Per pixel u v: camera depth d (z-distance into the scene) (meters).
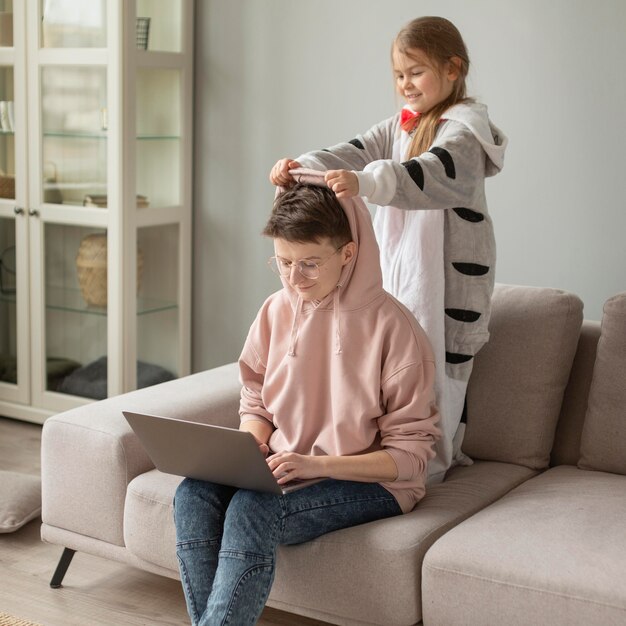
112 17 3.27
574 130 2.90
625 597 1.71
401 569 1.91
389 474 2.02
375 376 2.06
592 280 2.95
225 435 1.83
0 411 3.80
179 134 3.54
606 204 2.89
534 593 1.77
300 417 2.13
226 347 3.68
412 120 2.30
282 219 2.00
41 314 3.65
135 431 2.03
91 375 3.58
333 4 3.23
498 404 2.45
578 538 1.90
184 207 3.60
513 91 2.97
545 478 2.31
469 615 1.84
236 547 1.86
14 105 3.56
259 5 3.37
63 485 2.36
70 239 3.54
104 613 2.33
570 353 2.45
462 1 3.00
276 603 2.07
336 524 1.99
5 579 2.49
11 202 3.64
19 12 3.47
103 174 3.40
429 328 2.24
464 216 2.25
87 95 3.39
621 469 2.32
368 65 3.20
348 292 2.09
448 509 2.10
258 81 3.42
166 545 2.17
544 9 2.88
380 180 1.98
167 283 3.60
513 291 2.53
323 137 3.33
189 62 3.51
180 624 2.29
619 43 2.80
